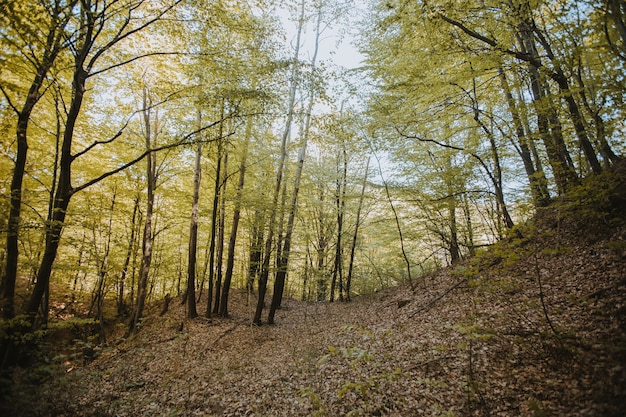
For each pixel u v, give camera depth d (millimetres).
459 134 13852
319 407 5324
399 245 16969
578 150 8133
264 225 13398
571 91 6574
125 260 15781
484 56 8031
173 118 11961
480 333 6156
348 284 17172
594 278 6086
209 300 13148
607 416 3332
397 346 7359
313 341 9750
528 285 7344
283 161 13375
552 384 4234
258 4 9016
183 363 8953
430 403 4816
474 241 14047
